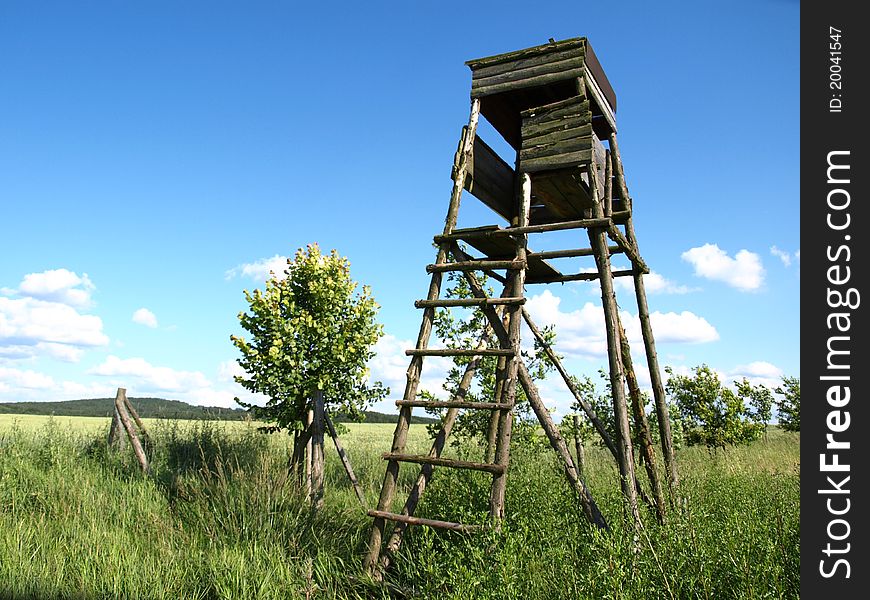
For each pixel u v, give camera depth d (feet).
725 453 45.65
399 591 17.98
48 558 19.02
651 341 28.37
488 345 28.19
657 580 14.35
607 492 23.72
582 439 41.50
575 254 24.39
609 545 14.32
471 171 26.00
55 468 31.99
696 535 15.79
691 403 59.93
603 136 30.55
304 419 33.27
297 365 32.58
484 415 34.19
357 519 24.70
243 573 18.62
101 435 40.70
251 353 32.30
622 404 21.90
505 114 29.60
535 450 32.07
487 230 24.04
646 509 19.60
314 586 18.30
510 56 25.85
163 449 37.27
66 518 23.57
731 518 16.67
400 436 21.70
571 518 19.31
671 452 26.94
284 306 34.37
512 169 31.32
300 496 25.99
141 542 21.56
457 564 16.11
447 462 20.29
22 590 16.58
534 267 28.60
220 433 40.50
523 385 23.21
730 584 14.19
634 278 29.07
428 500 23.15
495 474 19.57
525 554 15.70
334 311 34.83
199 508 24.71
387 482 21.03
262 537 22.03
